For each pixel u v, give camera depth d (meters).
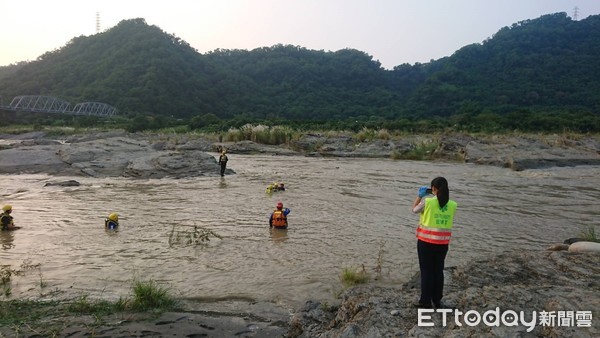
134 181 20.98
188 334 5.66
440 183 5.65
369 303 5.95
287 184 20.34
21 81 138.25
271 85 154.75
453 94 113.31
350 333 5.18
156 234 10.91
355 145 40.22
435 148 36.44
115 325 5.80
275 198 16.42
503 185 21.02
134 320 6.01
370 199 16.45
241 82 148.38
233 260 8.94
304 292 7.34
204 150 41.91
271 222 11.63
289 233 11.16
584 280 6.62
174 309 6.54
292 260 8.99
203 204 15.06
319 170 26.61
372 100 135.00
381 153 36.94
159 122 76.94
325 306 6.57
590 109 92.88
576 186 20.88
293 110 120.25
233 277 7.99
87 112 101.12
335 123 64.62
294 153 39.03
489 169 28.19
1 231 11.08
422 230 5.66
